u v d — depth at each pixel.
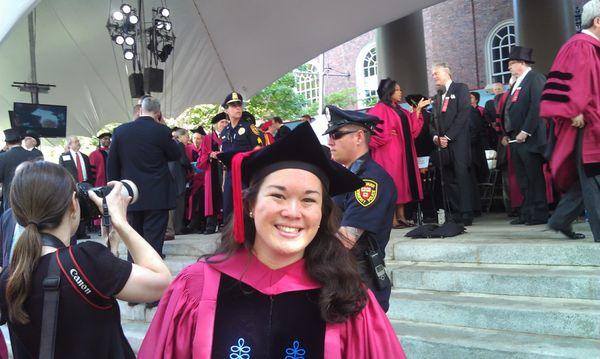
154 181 4.85
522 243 4.13
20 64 11.23
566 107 3.73
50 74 11.57
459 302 3.70
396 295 4.06
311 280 1.44
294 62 12.34
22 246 1.73
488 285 3.86
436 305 3.73
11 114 10.07
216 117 7.33
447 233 4.94
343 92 28.70
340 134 2.45
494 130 7.46
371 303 1.45
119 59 11.59
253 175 1.51
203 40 11.54
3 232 2.84
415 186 6.37
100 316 1.77
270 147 1.42
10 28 6.98
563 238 4.35
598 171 3.79
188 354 1.41
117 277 1.78
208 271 1.49
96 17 10.48
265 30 11.32
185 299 1.46
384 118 6.15
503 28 22.14
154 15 10.23
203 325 1.39
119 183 2.07
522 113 5.28
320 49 11.94
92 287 1.74
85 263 1.75
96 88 12.16
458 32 23.11
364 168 2.37
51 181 1.82
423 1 10.36
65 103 12.23
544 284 3.63
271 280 1.43
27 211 1.79
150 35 9.53
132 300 1.83
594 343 3.09
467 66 22.97
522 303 3.56
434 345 3.34
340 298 1.37
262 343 1.36
